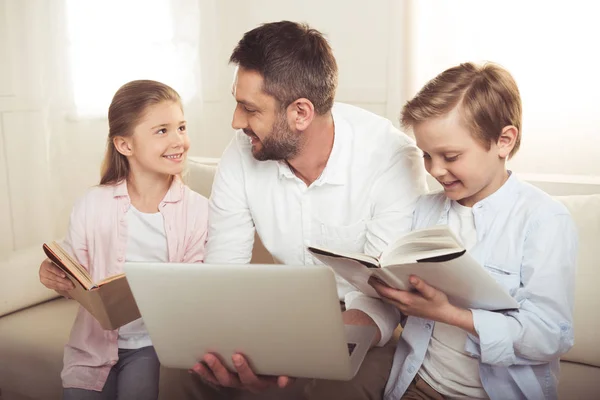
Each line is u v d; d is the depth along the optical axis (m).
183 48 3.60
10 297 1.88
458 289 1.06
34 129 3.16
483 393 1.22
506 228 1.22
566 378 1.46
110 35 3.39
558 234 1.16
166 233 1.66
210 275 1.04
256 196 1.54
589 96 2.68
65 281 1.36
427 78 2.99
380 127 1.50
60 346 1.69
